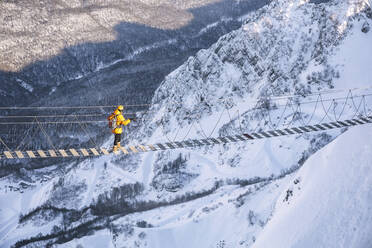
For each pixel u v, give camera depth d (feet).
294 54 378.12
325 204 98.84
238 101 406.21
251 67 419.54
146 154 384.06
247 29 429.38
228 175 303.89
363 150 106.11
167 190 319.06
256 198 209.05
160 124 452.35
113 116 97.66
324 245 88.12
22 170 558.97
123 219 301.84
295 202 113.80
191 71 470.80
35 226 361.10
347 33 326.44
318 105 301.22
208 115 417.28
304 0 413.59
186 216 242.17
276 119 319.06
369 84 293.02
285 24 405.18
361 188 95.14
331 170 108.99
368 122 118.62
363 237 83.25
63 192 379.14
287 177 205.26
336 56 320.50
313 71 322.55
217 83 433.89
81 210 346.33
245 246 174.60
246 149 318.86
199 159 342.44
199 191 302.04
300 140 282.15
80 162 458.91
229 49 441.27
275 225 112.88
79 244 273.95
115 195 341.62
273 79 378.53
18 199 470.39
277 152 290.35
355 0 332.60
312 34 376.68
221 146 341.41
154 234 240.94
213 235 207.82
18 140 652.48
